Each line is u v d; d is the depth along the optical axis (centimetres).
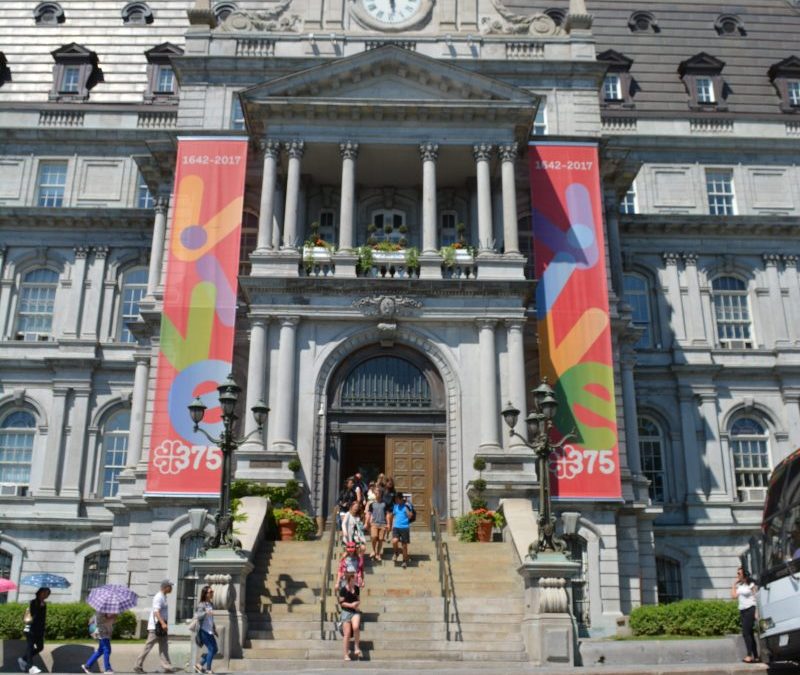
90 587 3950
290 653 2114
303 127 3503
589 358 3306
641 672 1833
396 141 3494
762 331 4450
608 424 3234
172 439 3188
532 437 3164
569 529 2630
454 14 3953
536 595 2169
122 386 4225
